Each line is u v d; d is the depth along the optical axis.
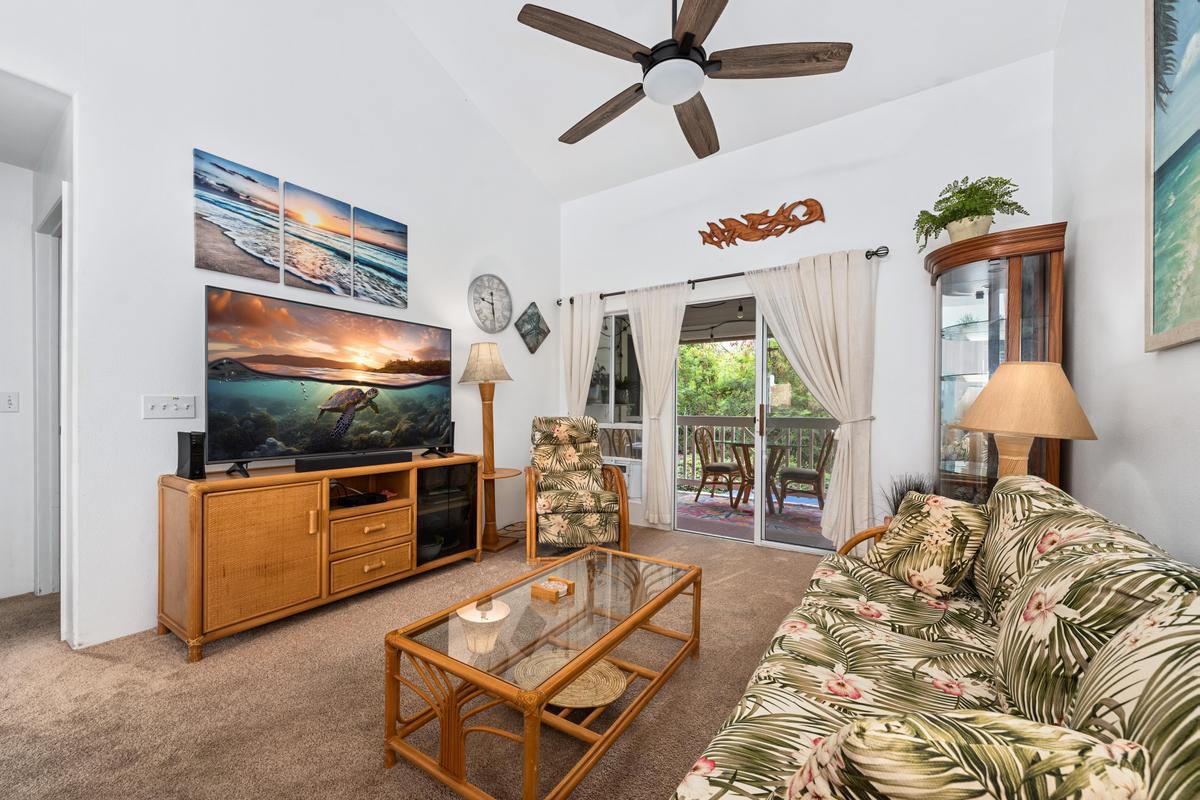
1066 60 2.63
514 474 3.56
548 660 1.59
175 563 2.15
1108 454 1.99
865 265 3.39
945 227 2.79
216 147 2.51
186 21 2.42
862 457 3.38
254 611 2.21
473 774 1.41
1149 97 1.55
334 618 2.42
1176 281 1.39
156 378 2.30
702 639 2.22
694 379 4.31
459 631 1.56
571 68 3.52
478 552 3.33
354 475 2.62
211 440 2.27
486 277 4.07
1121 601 0.89
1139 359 1.73
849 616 1.54
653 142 4.03
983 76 3.07
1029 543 1.43
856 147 3.48
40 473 2.67
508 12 3.24
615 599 1.85
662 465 4.26
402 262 3.41
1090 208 2.23
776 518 3.87
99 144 2.15
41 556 2.66
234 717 1.65
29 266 2.68
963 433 2.77
